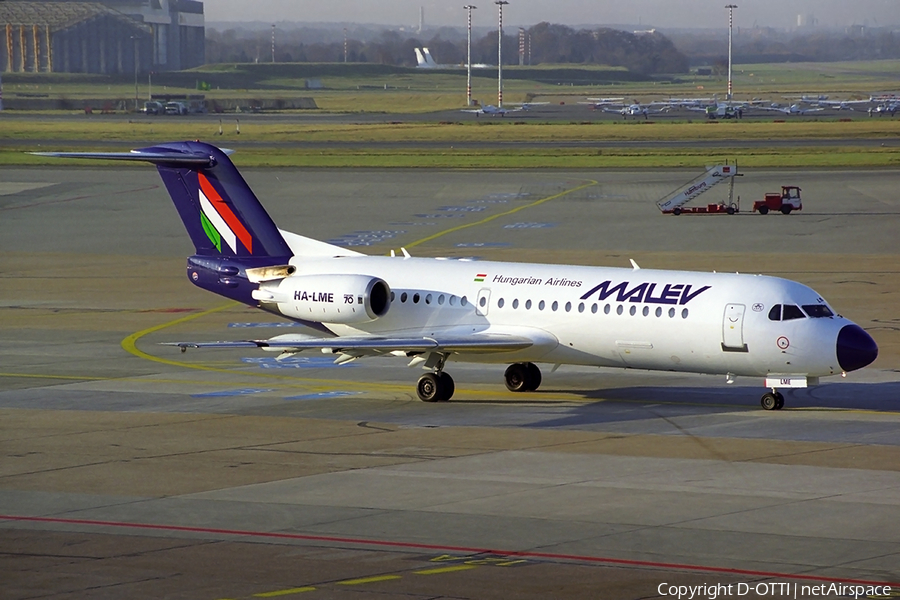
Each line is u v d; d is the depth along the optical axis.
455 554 80.69
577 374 161.00
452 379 149.75
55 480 104.00
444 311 146.38
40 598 71.44
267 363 170.62
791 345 128.50
